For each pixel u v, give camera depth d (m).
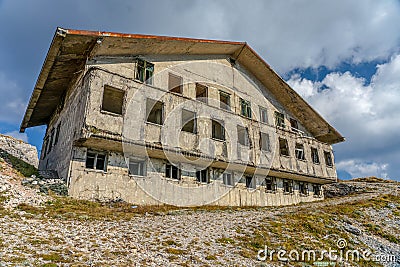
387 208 18.47
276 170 21.89
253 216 14.09
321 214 15.23
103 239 8.25
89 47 15.38
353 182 36.69
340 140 28.11
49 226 8.82
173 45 18.50
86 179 14.35
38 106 22.05
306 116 27.02
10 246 6.78
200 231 10.42
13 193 11.20
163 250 7.98
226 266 7.57
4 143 23.48
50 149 20.52
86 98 14.34
